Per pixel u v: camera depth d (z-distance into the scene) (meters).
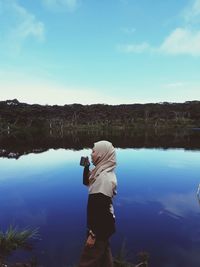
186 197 13.54
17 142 53.91
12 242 8.10
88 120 177.50
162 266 6.98
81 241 8.45
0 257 7.26
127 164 25.09
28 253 7.59
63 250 7.79
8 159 29.23
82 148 41.12
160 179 18.11
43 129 134.50
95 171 4.04
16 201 13.26
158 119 179.62
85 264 4.09
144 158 29.03
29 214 11.25
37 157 30.77
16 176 19.94
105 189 3.90
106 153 4.05
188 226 9.71
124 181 17.55
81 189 15.59
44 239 8.58
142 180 17.80
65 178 18.97
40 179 18.70
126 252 7.57
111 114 185.00
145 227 9.66
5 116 139.88
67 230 9.39
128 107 194.25
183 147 40.66
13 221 10.41
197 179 17.97
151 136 71.12
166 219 10.45
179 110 191.88
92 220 3.92
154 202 12.71
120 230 9.41
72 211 11.59
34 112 160.12
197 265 7.05
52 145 46.47
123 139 59.62
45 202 13.00
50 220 10.46
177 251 7.74
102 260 4.16
